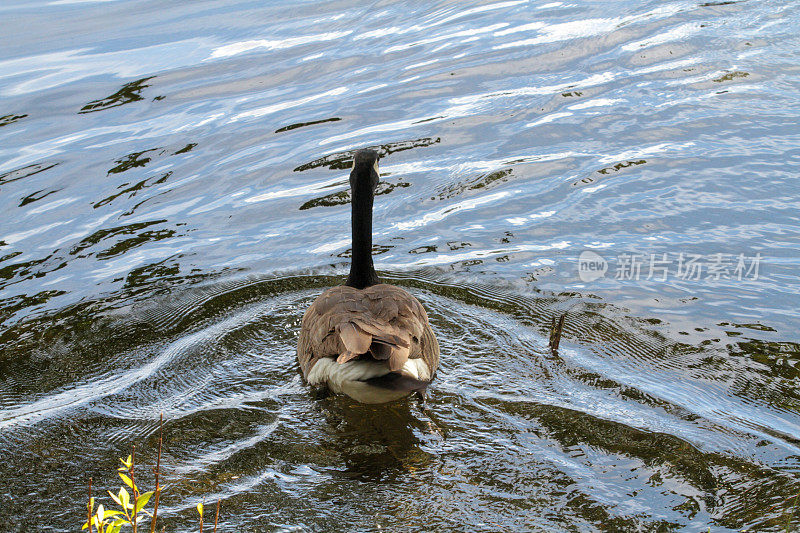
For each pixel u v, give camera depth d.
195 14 16.23
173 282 8.23
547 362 6.73
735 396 6.21
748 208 9.00
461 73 12.83
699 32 13.62
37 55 14.30
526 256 8.54
